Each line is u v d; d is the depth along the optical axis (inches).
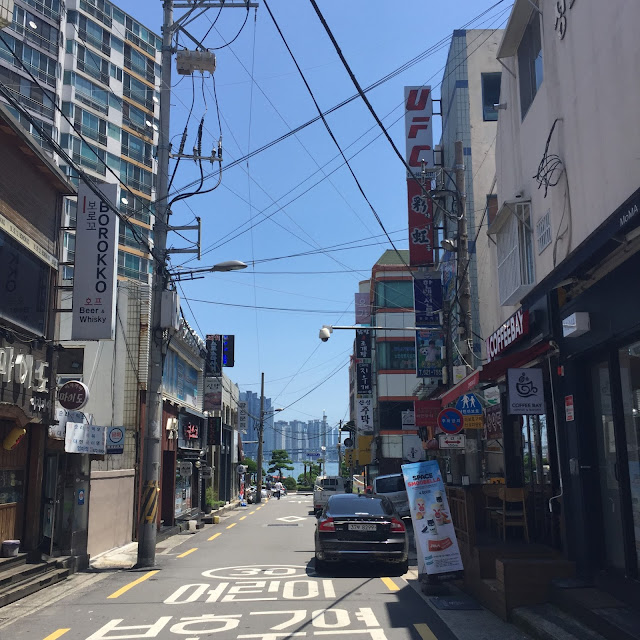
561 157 378.6
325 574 459.2
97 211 518.3
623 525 277.1
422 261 881.5
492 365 388.8
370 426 1672.0
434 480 381.1
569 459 330.3
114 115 1988.2
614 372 292.7
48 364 486.6
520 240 453.4
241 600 364.2
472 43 888.3
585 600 267.0
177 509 914.7
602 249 285.3
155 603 359.3
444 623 300.8
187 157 572.4
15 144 442.0
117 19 2025.1
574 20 351.6
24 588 383.9
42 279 490.3
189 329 995.3
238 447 1823.3
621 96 293.4
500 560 315.0
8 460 435.8
